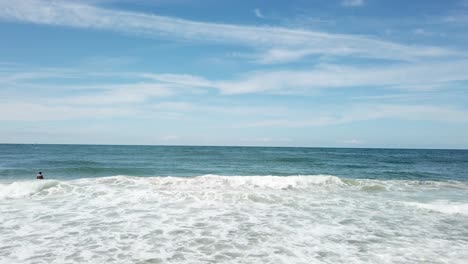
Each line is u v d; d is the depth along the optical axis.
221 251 7.00
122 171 22.17
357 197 13.43
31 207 10.74
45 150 51.94
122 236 7.96
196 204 11.46
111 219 9.46
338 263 6.39
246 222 9.34
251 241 7.70
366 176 22.08
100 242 7.50
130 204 11.30
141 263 6.26
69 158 32.81
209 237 7.95
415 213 10.76
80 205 11.07
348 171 24.77
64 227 8.64
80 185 14.30
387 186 16.36
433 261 6.57
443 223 9.62
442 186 16.83
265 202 12.04
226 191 13.62
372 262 6.48
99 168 22.72
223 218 9.73
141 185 14.68
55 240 7.60
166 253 6.84
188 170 23.94
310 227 8.97
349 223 9.45
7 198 11.99
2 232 8.16
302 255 6.82
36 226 8.71
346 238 8.05
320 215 10.34
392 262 6.49
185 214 10.12
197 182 15.69
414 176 22.34
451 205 11.86
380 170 25.66
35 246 7.18
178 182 15.55
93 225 8.86
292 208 11.21
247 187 14.91
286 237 8.05
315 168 26.84
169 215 9.98
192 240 7.71
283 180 16.39
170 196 12.53
